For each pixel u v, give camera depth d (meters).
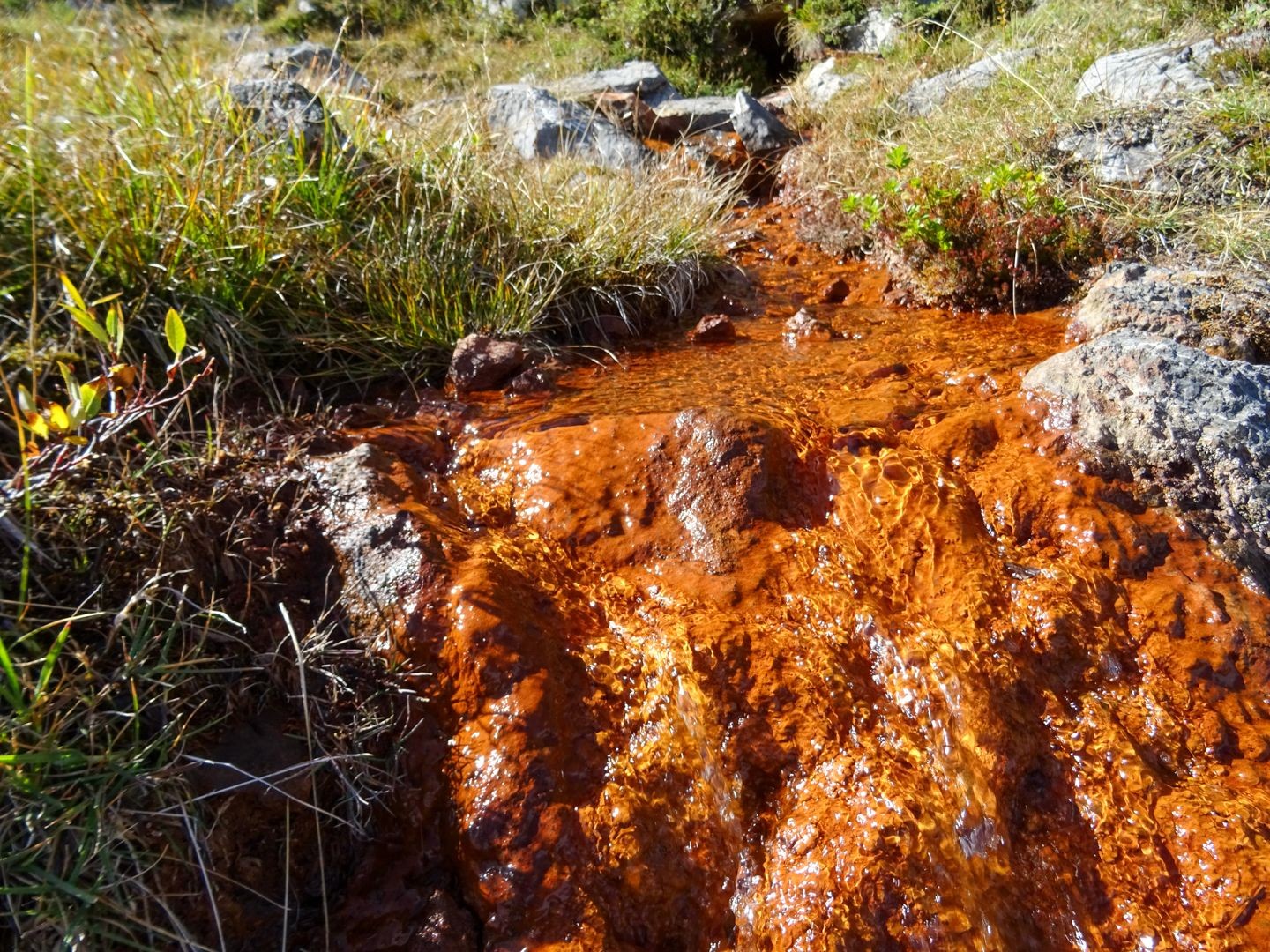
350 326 1.45
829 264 2.25
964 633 1.03
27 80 1.30
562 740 0.92
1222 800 0.95
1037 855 0.93
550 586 1.05
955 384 1.42
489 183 1.79
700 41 4.56
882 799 0.90
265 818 0.85
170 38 1.81
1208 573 1.13
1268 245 1.74
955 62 3.26
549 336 1.68
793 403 1.33
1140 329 1.51
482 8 5.09
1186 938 0.88
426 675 0.95
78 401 0.91
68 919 0.73
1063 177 2.06
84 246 1.24
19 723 0.75
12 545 0.87
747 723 0.96
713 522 1.11
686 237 1.99
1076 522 1.15
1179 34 2.54
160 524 0.94
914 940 0.85
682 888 0.88
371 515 1.04
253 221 1.41
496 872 0.85
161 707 0.84
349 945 0.83
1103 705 1.02
